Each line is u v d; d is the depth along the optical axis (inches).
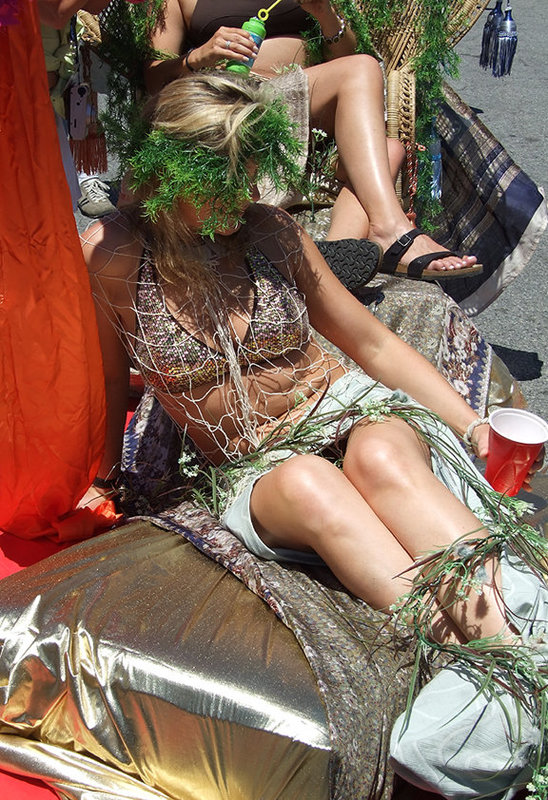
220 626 74.7
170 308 87.3
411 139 141.3
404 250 128.8
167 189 80.1
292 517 78.0
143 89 131.7
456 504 77.0
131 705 71.9
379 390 90.7
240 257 88.5
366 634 74.9
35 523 96.0
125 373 96.3
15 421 87.8
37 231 80.6
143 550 84.7
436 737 67.3
